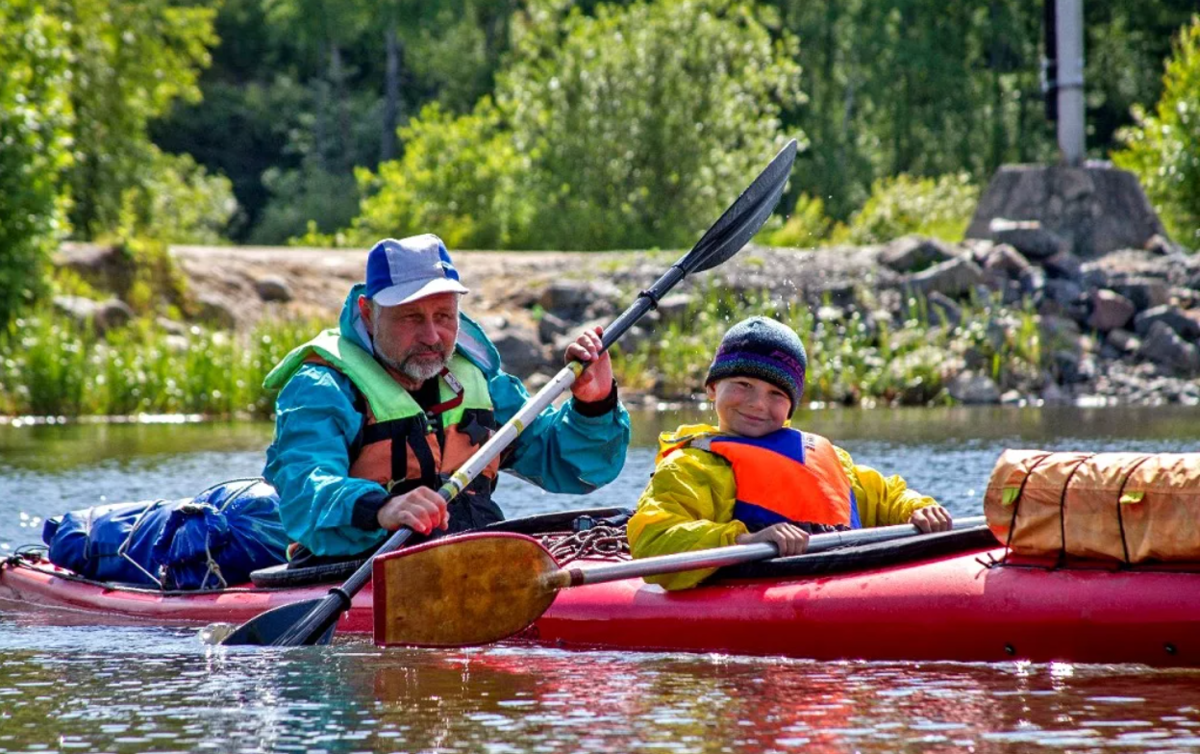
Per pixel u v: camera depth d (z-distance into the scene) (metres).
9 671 8.01
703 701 7.01
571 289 31.34
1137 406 25.61
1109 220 32.97
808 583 7.98
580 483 10.39
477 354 10.08
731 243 11.05
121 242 32.28
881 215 43.91
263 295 32.56
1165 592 6.97
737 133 51.88
